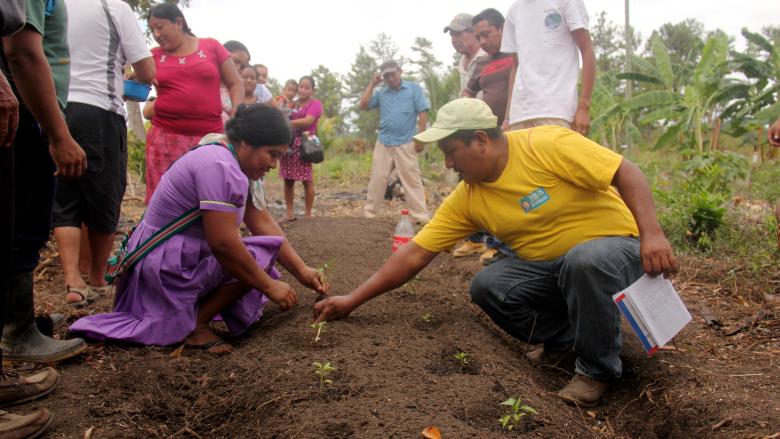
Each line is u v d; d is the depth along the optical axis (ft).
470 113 9.02
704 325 11.91
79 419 7.73
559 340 10.80
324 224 22.98
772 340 10.98
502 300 10.47
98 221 12.73
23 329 8.87
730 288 13.85
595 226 9.39
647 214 8.42
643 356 10.36
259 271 9.84
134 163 35.81
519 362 10.43
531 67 14.69
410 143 24.00
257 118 9.41
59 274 14.99
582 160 8.80
